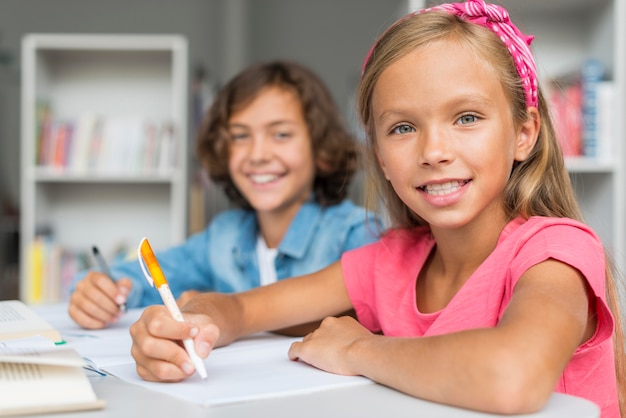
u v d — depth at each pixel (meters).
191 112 3.27
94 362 0.84
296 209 1.74
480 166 0.86
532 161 0.98
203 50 4.83
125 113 3.12
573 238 0.80
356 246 1.57
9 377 0.62
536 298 0.69
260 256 1.75
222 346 0.97
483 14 0.93
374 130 1.03
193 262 1.77
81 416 0.60
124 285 1.20
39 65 2.98
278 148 1.70
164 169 2.98
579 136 2.46
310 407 0.63
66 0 4.72
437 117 0.86
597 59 2.59
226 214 1.80
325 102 1.78
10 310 1.01
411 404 0.64
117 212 3.08
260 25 4.91
